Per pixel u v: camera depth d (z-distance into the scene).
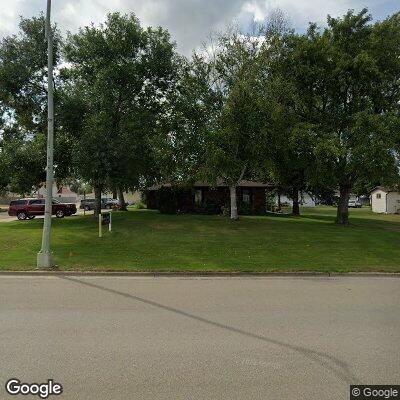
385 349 5.75
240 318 7.33
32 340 6.06
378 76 26.34
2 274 12.36
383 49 27.39
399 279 11.87
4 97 27.83
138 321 7.11
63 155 27.73
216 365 5.16
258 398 4.31
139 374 4.88
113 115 26.89
